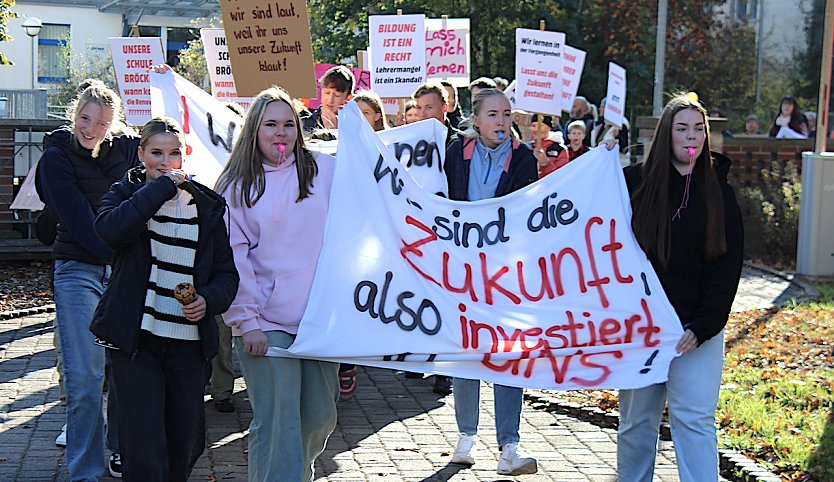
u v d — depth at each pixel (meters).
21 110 30.53
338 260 5.18
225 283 4.90
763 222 15.88
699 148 5.03
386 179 5.36
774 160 17.22
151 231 4.89
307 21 6.10
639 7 26.72
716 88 27.39
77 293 5.71
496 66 25.98
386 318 5.26
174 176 4.80
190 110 6.54
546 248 5.52
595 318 5.41
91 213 5.68
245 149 5.12
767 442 6.69
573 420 7.61
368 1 26.78
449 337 5.36
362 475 6.28
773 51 27.67
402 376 9.04
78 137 5.77
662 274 5.25
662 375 5.13
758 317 11.10
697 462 5.05
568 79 13.52
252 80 6.21
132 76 9.62
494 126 6.23
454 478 6.25
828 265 13.99
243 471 6.29
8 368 8.85
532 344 5.40
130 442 4.84
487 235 5.52
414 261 5.36
